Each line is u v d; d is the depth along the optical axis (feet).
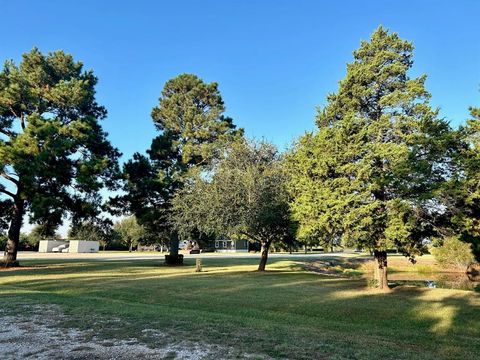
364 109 57.72
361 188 50.44
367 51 58.08
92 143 94.12
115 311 30.89
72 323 26.37
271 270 89.45
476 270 101.55
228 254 193.47
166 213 104.47
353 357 19.93
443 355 22.54
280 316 35.27
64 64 98.22
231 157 82.02
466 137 49.14
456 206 49.65
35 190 83.05
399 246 51.03
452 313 37.70
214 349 20.57
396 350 22.47
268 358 19.16
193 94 117.19
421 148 49.70
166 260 107.55
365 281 65.26
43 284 56.90
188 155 110.01
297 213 58.18
